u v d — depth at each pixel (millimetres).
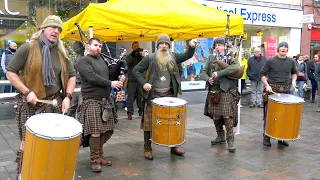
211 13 5914
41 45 3445
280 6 14938
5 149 5520
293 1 15406
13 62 3344
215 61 5480
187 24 5383
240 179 4355
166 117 4703
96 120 4355
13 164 4758
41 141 2953
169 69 4992
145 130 4992
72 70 3732
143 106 5078
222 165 4879
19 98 3523
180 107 4734
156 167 4754
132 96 8078
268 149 5730
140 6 5441
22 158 3469
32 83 3424
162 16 5223
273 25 14883
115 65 4488
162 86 5035
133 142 6090
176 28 5340
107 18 5031
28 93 3305
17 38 10211
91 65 4277
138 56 7934
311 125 7906
